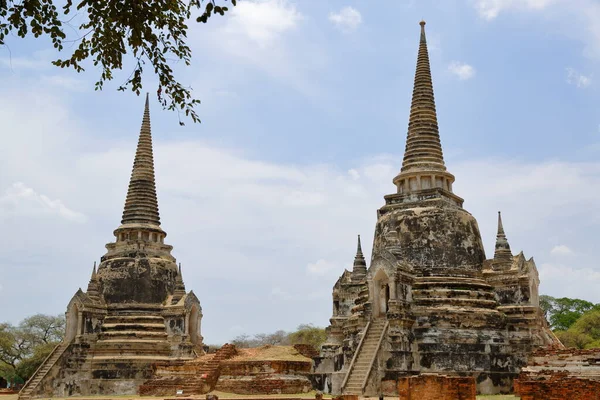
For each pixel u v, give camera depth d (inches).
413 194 2124.8
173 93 775.1
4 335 3585.1
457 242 2009.1
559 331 3663.9
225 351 2203.5
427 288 1923.0
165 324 2497.5
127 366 2367.1
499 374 1814.7
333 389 1819.6
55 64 753.6
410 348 1804.9
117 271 2561.5
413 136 2247.8
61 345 2402.8
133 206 2746.1
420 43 2391.7
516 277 1952.5
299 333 4426.7
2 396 2578.7
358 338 1843.0
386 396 1673.2
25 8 693.9
